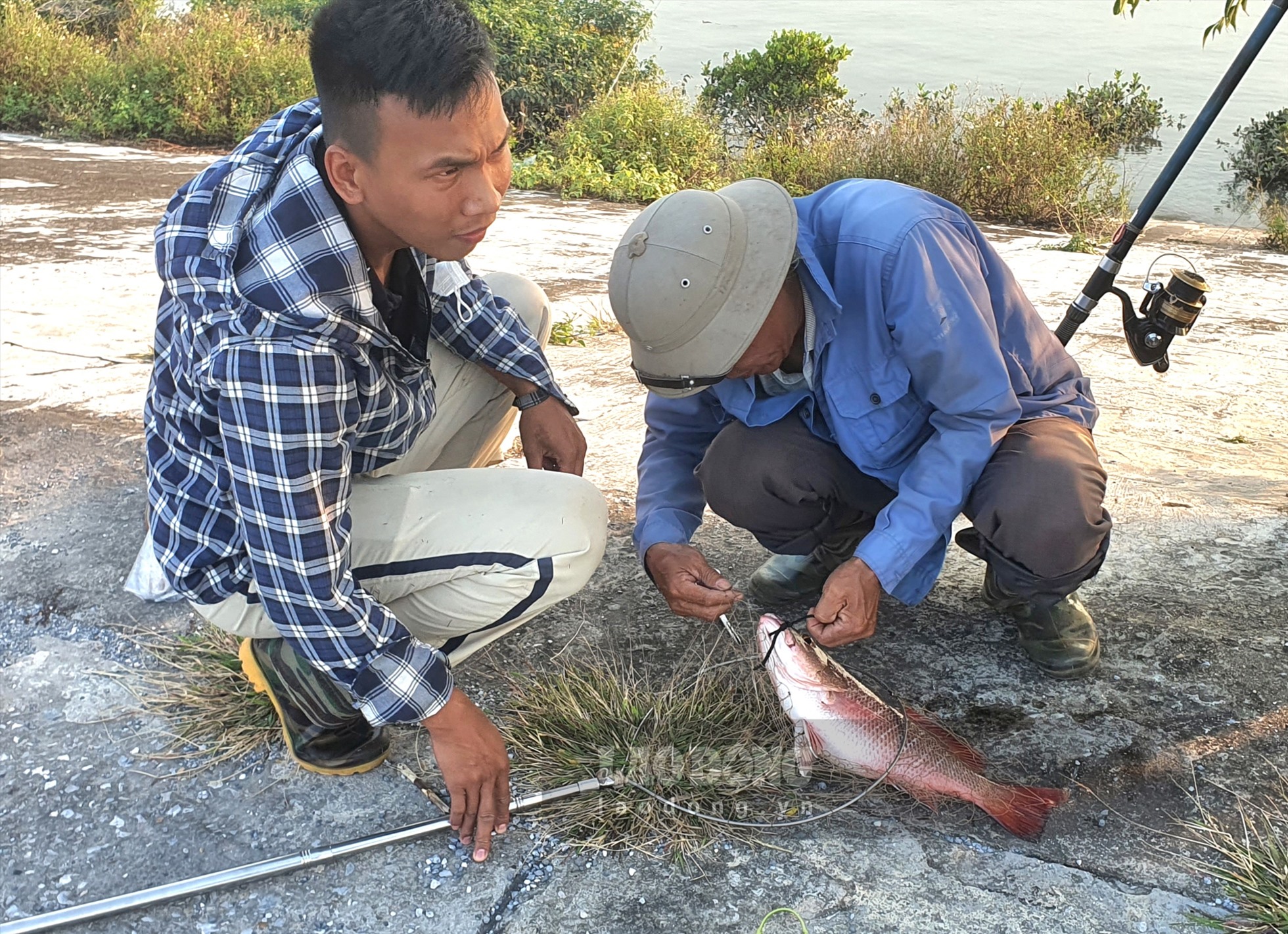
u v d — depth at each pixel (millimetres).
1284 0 2531
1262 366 5355
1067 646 2514
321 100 1642
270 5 18531
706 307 1979
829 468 2455
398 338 2008
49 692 2580
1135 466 3842
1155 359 2830
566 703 2412
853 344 2211
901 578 2193
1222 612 2775
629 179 12578
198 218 1812
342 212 1767
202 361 1771
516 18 17328
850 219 2180
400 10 1564
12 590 2949
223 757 2352
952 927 1899
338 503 1858
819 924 1915
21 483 3523
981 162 11961
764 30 33000
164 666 2658
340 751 2287
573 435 2648
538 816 2182
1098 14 36188
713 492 2520
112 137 14180
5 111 14453
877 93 25094
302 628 1886
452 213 1686
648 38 20469
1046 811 2109
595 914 1955
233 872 2020
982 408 2154
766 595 2852
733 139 17703
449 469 2496
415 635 2297
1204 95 23172
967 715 2436
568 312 6250
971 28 33469
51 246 7242
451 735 1993
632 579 2982
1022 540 2264
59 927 1943
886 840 2107
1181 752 2299
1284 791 2178
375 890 2023
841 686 2217
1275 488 3621
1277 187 15383
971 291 2129
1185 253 9648
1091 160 12219
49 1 17375
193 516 1978
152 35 15656
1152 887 1979
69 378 4539
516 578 2182
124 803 2240
